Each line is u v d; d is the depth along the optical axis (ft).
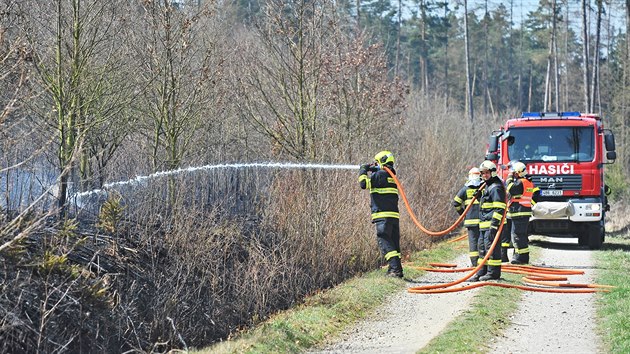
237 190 48.47
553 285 42.80
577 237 64.95
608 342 29.37
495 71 273.95
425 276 46.78
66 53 37.91
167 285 34.45
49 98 37.70
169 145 43.21
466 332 30.37
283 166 47.26
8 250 26.94
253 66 51.80
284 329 32.12
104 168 39.50
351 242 47.70
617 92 195.00
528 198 52.03
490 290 40.75
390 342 30.63
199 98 44.45
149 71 42.65
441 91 236.22
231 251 41.32
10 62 29.78
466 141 101.91
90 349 28.86
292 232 44.32
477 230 47.75
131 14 41.91
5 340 25.93
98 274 31.65
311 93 51.67
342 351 29.27
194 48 47.29
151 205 39.19
